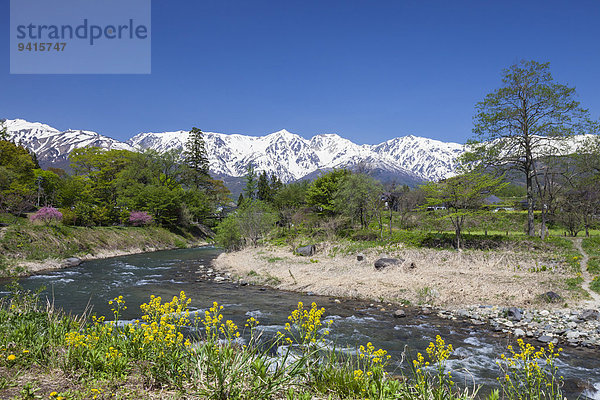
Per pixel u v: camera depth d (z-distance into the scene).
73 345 5.04
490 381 7.45
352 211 35.91
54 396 3.71
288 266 25.98
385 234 32.44
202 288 19.97
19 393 3.80
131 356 4.89
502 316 13.95
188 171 73.56
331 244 30.59
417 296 17.06
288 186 65.00
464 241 26.19
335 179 43.88
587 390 7.17
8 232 27.52
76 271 24.98
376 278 20.28
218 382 4.18
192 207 60.41
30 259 25.61
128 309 14.23
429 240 27.50
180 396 3.98
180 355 4.67
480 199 26.80
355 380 4.55
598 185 35.28
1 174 40.03
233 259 31.97
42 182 54.84
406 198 50.66
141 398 3.87
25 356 4.88
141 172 60.19
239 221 38.84
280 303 16.28
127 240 40.84
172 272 25.88
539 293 16.12
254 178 79.69
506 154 27.38
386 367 8.05
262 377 4.40
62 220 36.97
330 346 9.74
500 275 19.11
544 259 21.11
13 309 7.23
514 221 39.28
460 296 16.69
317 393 4.44
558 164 28.55
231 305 15.77
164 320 4.96
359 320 13.40
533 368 4.89
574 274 18.33
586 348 10.27
